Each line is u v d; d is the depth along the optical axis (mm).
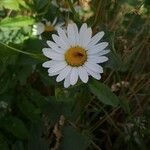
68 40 199
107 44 195
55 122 233
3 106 229
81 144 205
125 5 266
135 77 277
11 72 216
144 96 275
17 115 235
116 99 186
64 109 225
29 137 223
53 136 261
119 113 276
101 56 193
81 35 198
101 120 266
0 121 221
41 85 271
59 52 198
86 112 258
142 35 275
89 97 226
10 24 212
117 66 200
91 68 192
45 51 198
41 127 229
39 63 209
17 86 223
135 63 272
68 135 208
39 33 225
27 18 214
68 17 242
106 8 248
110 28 261
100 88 189
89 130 252
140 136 257
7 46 196
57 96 207
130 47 264
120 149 269
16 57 203
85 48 197
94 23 221
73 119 233
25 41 208
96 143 274
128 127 262
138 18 273
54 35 201
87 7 266
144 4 246
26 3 221
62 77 194
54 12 245
